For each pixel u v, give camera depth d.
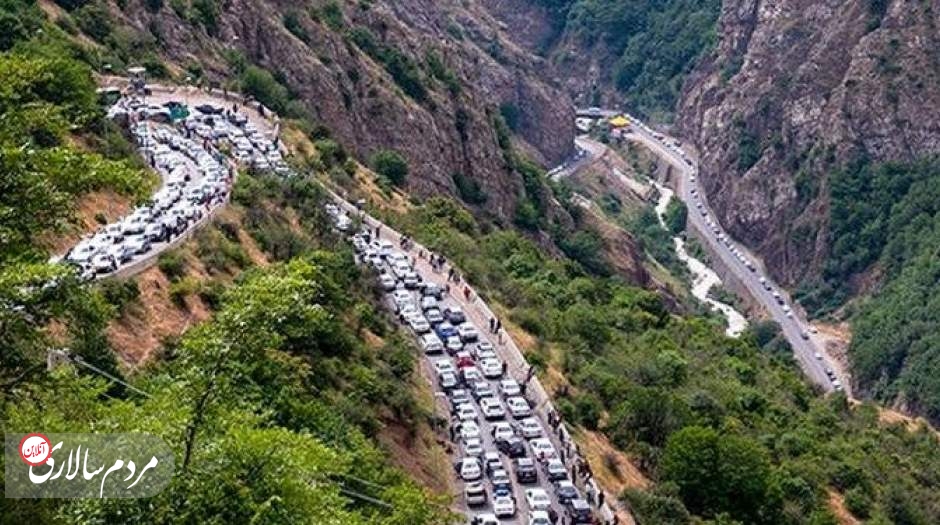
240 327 26.12
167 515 24.45
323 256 69.88
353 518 28.81
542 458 69.25
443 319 86.62
